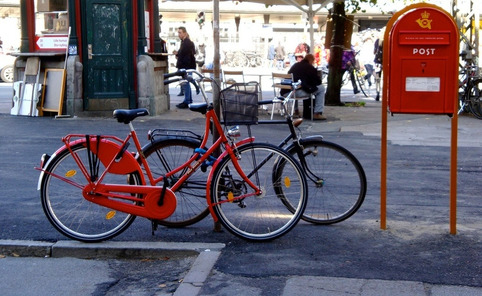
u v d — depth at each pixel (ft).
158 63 46.16
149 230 19.06
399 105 17.83
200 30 101.35
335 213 19.56
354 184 19.61
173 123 41.47
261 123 18.28
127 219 17.81
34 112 44.09
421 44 17.60
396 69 17.76
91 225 18.69
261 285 15.02
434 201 23.06
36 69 44.04
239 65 115.85
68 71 43.27
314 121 44.42
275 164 18.42
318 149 19.43
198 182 18.30
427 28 17.56
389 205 22.38
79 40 43.42
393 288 14.73
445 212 21.42
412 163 30.32
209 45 100.42
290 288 14.78
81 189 17.53
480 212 21.57
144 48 44.45
